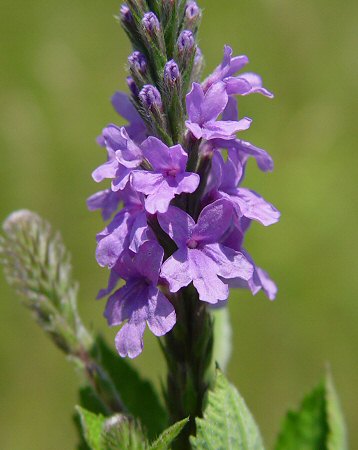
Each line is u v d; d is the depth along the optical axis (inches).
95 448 5.0
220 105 4.7
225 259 4.7
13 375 10.9
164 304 4.6
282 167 12.6
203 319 5.0
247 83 4.8
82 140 12.7
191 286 5.0
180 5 4.9
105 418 5.1
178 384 5.0
